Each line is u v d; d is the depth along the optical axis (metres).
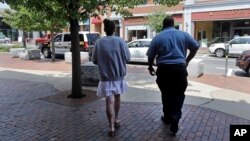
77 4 7.70
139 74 13.05
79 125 6.13
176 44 5.44
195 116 6.70
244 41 23.19
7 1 7.88
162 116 6.51
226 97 8.62
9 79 11.61
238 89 10.00
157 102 7.93
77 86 8.34
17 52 21.86
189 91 9.41
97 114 6.85
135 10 36.75
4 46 33.78
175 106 5.52
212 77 12.57
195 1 32.19
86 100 8.08
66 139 5.40
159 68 5.52
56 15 8.12
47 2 8.11
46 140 5.36
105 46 5.44
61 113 6.95
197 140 5.34
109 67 5.46
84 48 19.44
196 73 12.27
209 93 9.15
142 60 18.23
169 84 5.49
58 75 12.53
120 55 5.52
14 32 55.03
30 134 5.64
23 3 7.90
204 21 32.06
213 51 24.47
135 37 37.28
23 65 16.50
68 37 20.86
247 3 28.64
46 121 6.38
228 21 30.61
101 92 5.58
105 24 5.61
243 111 7.14
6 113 6.95
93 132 5.73
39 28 17.73
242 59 13.67
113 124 5.73
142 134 5.62
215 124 6.18
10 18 20.16
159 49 5.51
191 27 32.72
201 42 32.06
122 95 8.74
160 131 5.77
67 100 8.09
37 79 11.55
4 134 5.64
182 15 33.38
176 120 5.43
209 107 7.46
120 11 9.13
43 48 22.19
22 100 8.15
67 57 17.56
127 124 6.16
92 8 7.99
